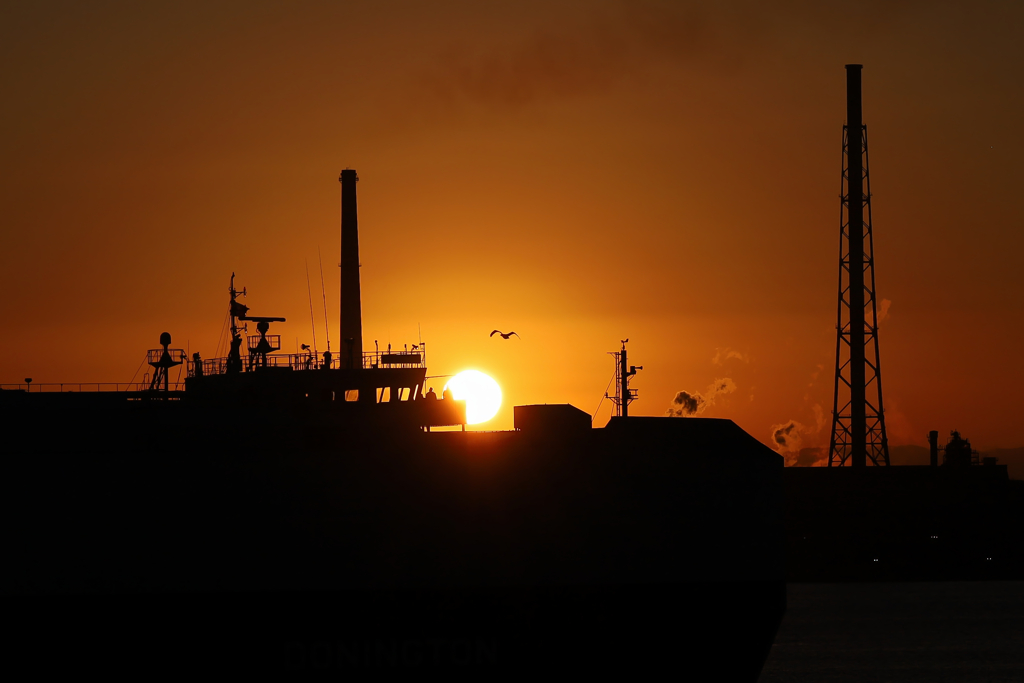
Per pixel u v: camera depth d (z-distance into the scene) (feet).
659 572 574.97
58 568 553.23
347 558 563.48
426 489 579.07
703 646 576.20
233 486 570.05
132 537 559.38
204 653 553.23
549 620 565.94
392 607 560.61
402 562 565.12
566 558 572.10
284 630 556.51
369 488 575.79
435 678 560.20
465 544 570.05
